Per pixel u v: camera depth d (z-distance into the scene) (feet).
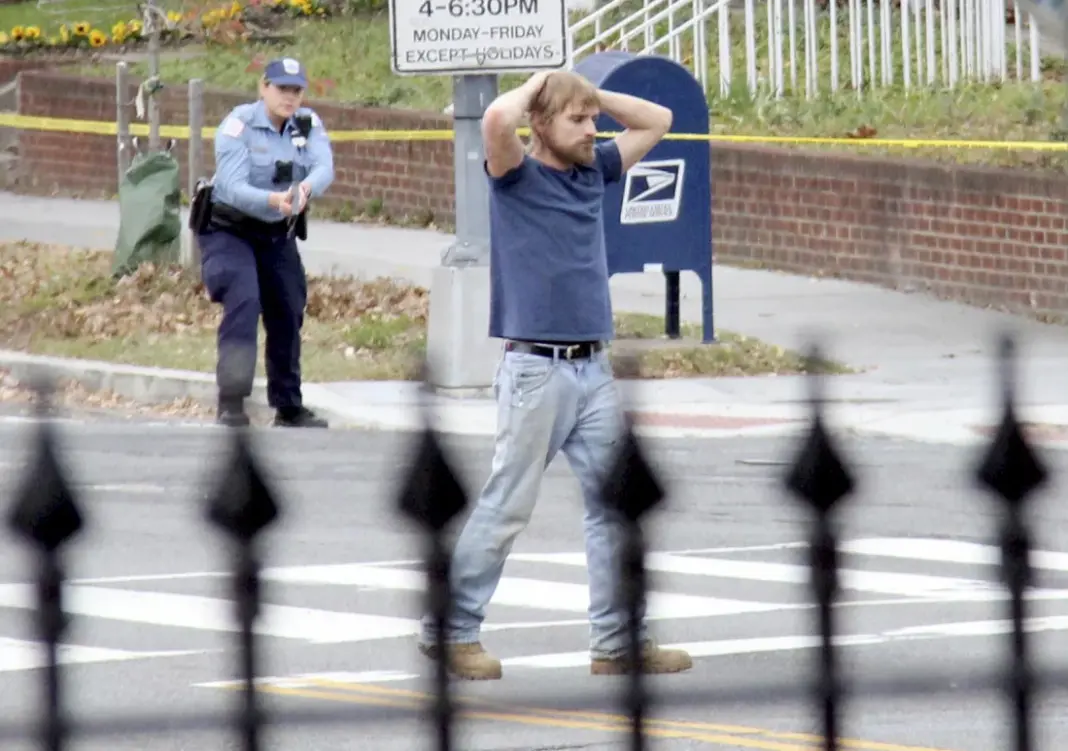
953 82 235.81
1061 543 107.34
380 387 163.63
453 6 158.40
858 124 230.89
